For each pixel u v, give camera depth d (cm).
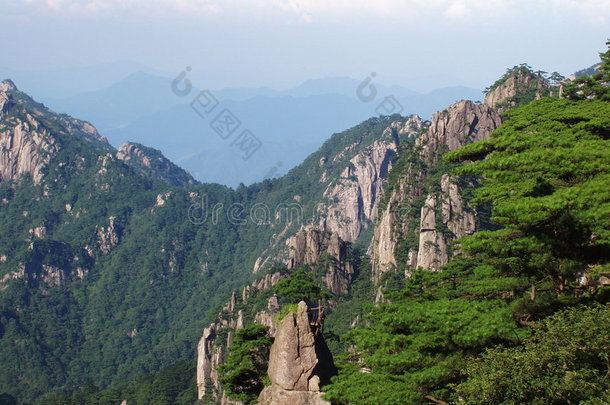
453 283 5812
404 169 15662
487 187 5534
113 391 18062
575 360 3338
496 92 17762
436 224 13150
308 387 4547
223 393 13462
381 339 4006
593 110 5634
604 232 3988
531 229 4062
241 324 15400
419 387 3775
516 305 4012
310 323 4862
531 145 4556
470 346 3791
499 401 3322
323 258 16700
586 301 3991
